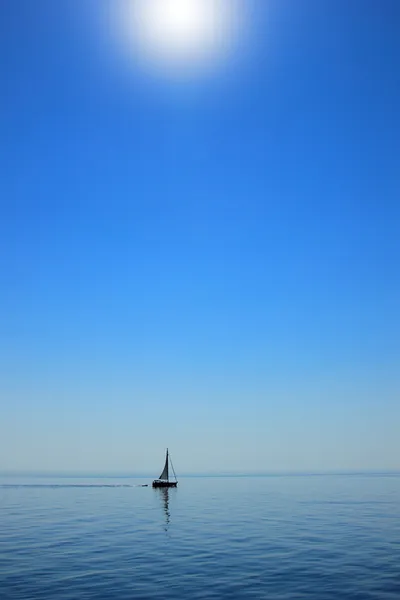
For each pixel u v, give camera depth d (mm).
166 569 44750
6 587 38875
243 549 54031
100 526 74312
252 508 101438
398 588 37906
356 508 99938
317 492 155000
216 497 135250
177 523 77188
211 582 40250
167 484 183750
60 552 52781
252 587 38688
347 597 35750
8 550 54000
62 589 38250
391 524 73688
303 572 43219
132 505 111500
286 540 59688
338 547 54594
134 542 59094
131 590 37969
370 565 45562
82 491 173250
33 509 103062
